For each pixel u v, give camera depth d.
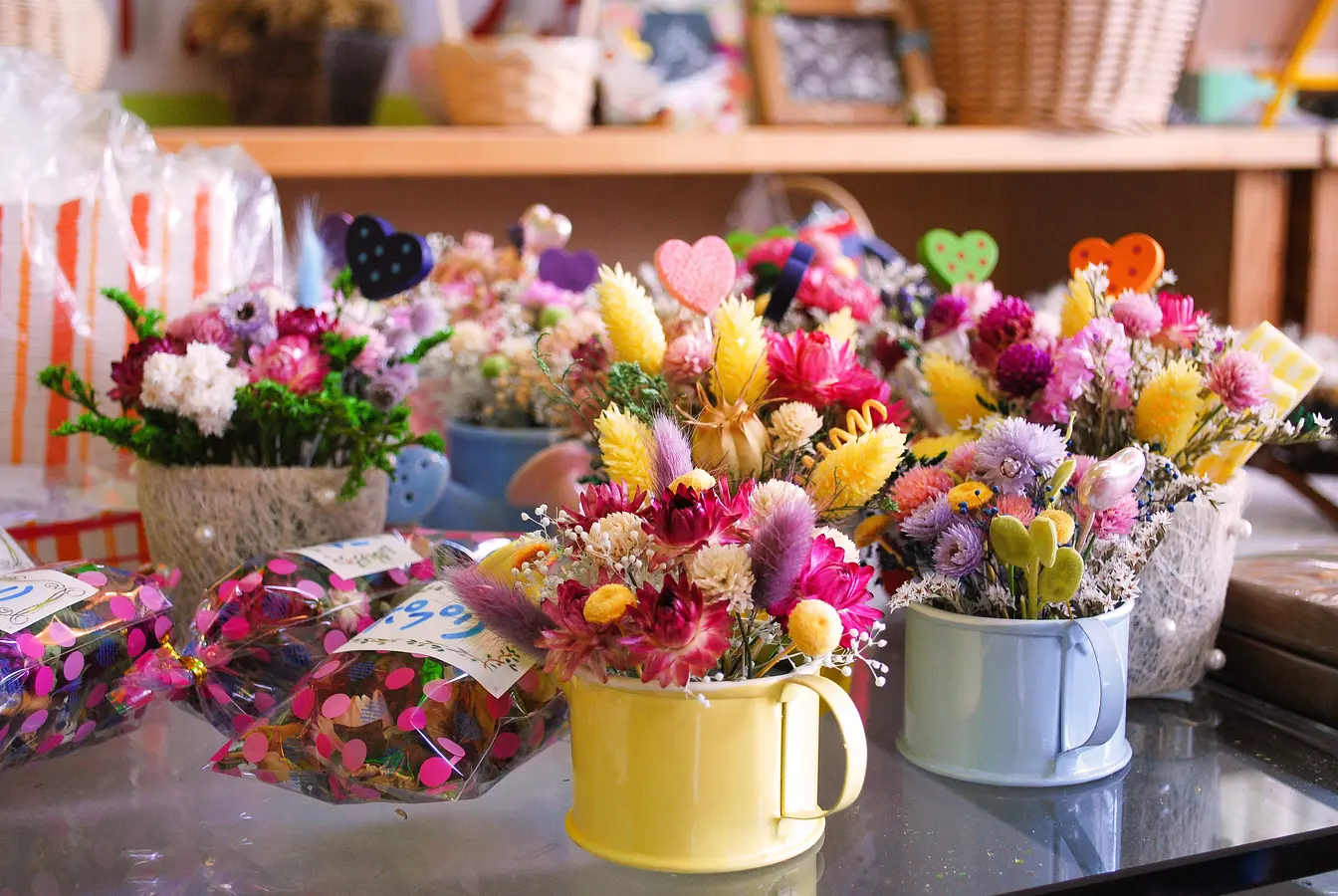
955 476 0.69
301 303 0.98
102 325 1.06
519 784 0.70
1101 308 0.75
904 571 0.76
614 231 2.17
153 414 0.82
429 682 0.62
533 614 0.58
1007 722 0.68
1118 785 0.69
